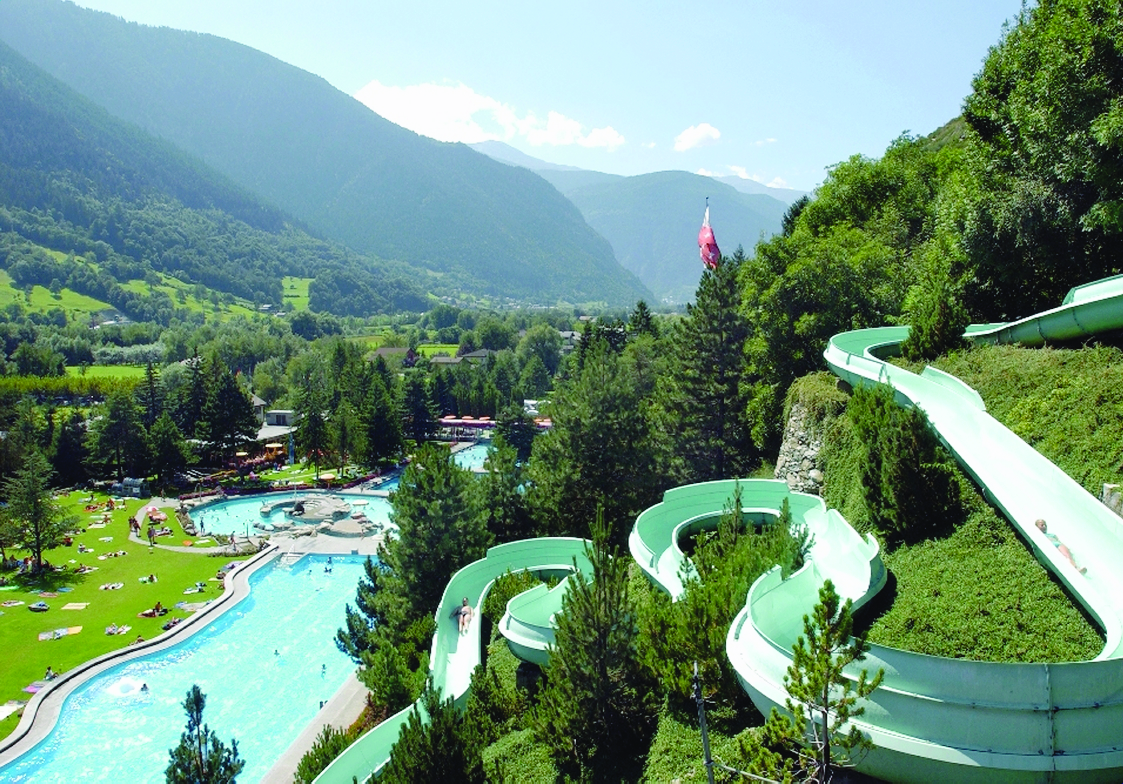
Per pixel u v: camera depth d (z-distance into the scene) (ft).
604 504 150.82
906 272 160.76
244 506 292.20
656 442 171.94
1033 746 43.16
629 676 71.92
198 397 379.14
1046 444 74.43
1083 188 105.70
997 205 115.24
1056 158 106.22
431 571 129.70
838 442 111.24
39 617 171.53
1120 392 72.79
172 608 179.32
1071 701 43.29
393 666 103.86
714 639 64.13
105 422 309.42
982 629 59.31
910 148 227.20
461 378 521.65
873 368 108.17
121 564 210.18
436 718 65.00
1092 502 56.85
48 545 205.16
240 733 128.57
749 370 165.37
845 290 152.76
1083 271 108.06
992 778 43.29
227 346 637.71
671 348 201.36
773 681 52.80
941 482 78.02
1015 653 55.47
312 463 361.51
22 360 512.22
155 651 157.07
